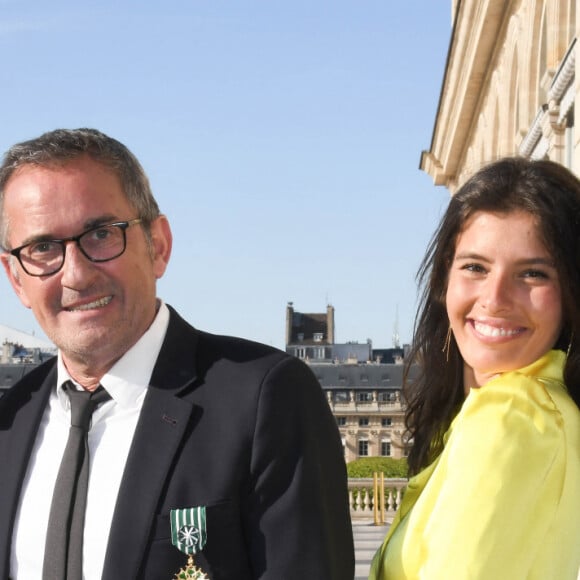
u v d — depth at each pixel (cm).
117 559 286
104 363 306
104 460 302
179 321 321
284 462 291
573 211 264
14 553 307
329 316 14550
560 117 1429
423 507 257
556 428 241
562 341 277
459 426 251
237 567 288
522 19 1889
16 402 329
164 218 323
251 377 300
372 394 12094
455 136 3030
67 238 296
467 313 272
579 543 241
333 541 291
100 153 301
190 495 291
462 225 274
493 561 232
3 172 304
